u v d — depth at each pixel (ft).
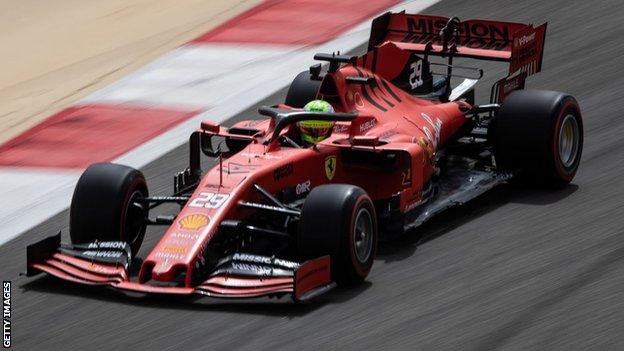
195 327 90.38
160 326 91.09
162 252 93.40
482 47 129.39
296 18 199.11
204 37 196.75
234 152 112.27
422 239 107.86
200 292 91.09
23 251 119.55
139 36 210.59
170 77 180.55
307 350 85.15
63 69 199.62
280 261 92.94
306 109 106.42
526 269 98.37
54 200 136.05
